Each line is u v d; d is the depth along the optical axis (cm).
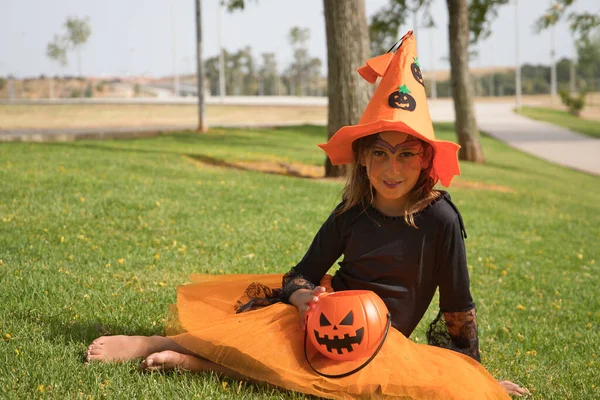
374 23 2372
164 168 1252
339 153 329
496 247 873
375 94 314
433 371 297
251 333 308
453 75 2225
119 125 3516
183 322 332
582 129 4922
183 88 13250
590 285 720
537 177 2120
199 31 2548
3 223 675
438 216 316
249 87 13038
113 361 325
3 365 314
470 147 2247
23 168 1077
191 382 305
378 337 295
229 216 838
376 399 290
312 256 339
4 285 452
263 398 302
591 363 435
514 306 596
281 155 1848
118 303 438
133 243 645
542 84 14188
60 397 286
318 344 295
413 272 319
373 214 322
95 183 976
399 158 306
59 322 387
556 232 1070
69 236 647
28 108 4934
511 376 396
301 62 13500
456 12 2167
